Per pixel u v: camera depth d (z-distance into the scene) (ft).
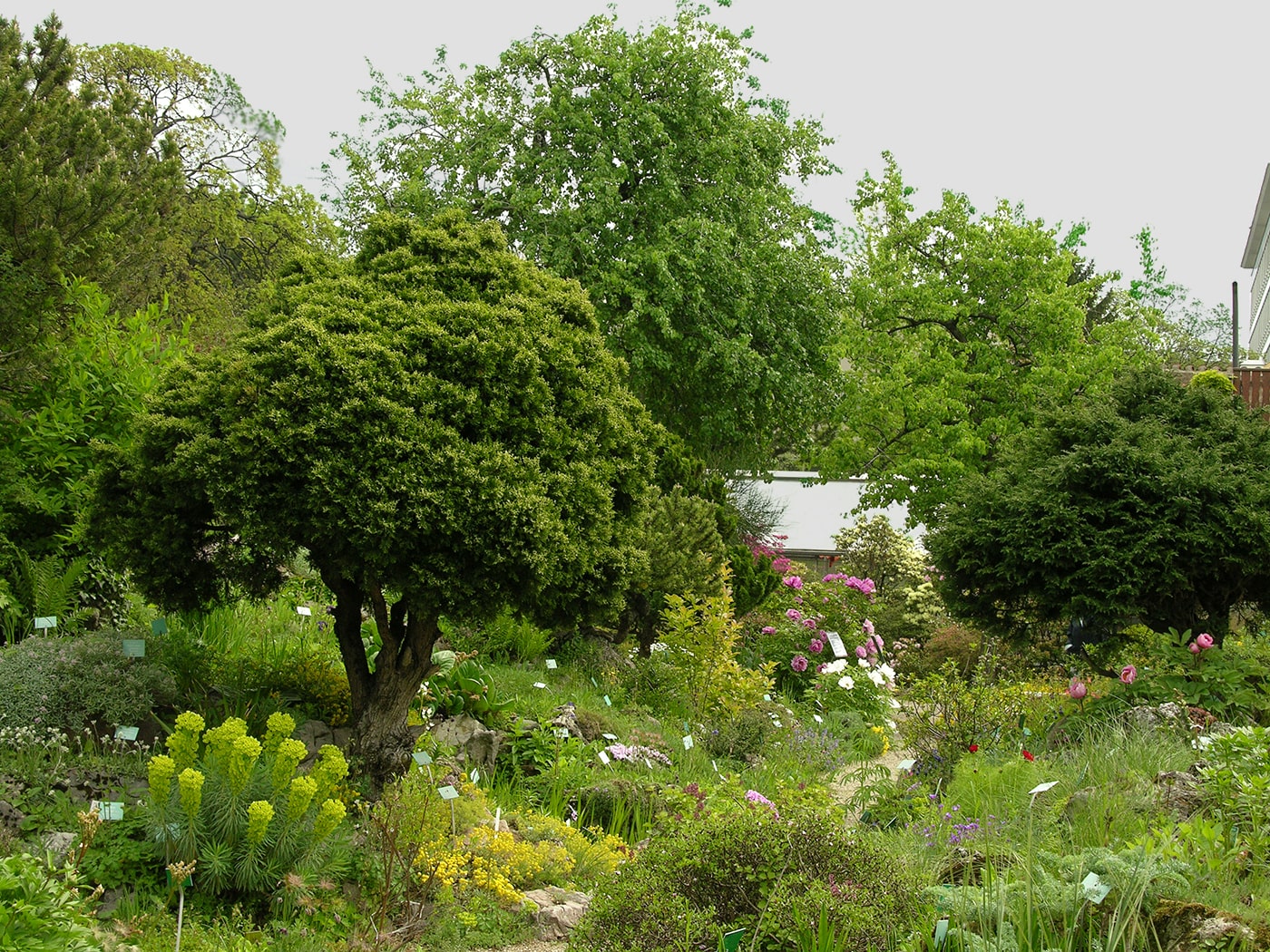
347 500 21.09
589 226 58.23
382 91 65.31
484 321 23.34
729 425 62.39
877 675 44.60
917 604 62.28
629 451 25.13
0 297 26.91
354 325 22.70
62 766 19.79
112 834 18.21
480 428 22.68
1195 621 35.04
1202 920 13.42
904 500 74.28
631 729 30.99
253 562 24.52
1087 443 34.88
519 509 21.62
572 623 24.68
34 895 11.48
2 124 28.40
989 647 46.73
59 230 28.22
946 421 72.84
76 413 29.32
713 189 61.57
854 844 15.85
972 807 22.49
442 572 21.79
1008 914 14.19
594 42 62.69
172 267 68.85
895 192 77.56
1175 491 32.35
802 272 64.64
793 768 31.68
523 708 28.91
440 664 24.66
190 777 17.25
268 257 81.82
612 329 58.39
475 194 61.00
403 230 25.14
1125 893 13.65
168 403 22.66
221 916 17.57
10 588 26.48
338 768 18.92
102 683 21.74
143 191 31.91
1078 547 32.73
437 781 22.44
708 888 15.38
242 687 25.17
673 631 37.83
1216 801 19.44
